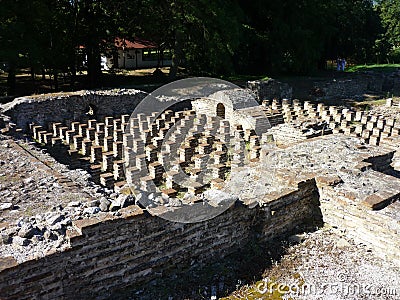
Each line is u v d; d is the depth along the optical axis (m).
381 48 49.19
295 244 9.32
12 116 18.08
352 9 42.81
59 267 6.59
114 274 7.32
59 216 7.23
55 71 25.80
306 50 33.34
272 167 11.12
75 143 16.80
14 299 6.21
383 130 18.81
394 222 8.50
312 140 13.46
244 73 36.16
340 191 9.55
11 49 21.58
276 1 32.56
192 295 7.56
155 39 31.33
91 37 27.44
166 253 7.93
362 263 8.57
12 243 6.65
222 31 25.52
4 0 21.50
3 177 9.81
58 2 25.77
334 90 31.23
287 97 28.94
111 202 7.96
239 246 9.08
